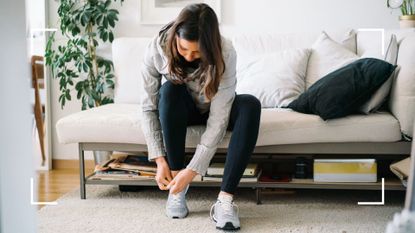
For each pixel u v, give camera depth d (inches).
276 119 93.5
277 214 91.0
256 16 128.2
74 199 102.1
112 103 127.5
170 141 84.6
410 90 89.8
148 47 86.4
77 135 98.8
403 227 29.1
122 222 86.7
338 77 94.6
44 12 132.3
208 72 76.5
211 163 99.7
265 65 113.0
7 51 31.9
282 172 103.7
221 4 128.9
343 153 94.6
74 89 135.3
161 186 85.4
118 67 121.7
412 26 113.0
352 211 92.6
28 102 34.1
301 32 119.0
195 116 91.7
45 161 134.3
